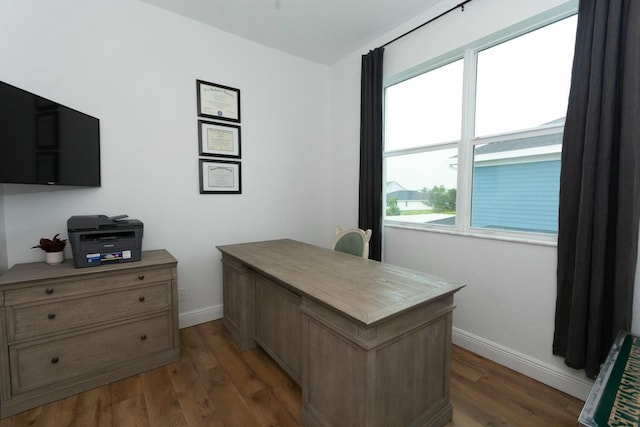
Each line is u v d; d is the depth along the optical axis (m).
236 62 2.77
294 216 3.25
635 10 1.41
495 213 2.19
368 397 1.13
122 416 1.55
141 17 2.29
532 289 1.87
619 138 1.49
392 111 2.93
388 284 1.49
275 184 3.09
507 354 1.98
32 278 1.59
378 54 2.72
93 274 1.75
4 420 1.51
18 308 1.56
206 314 2.71
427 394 1.41
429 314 1.36
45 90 1.97
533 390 1.75
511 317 1.97
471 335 2.19
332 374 1.30
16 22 1.87
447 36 2.27
